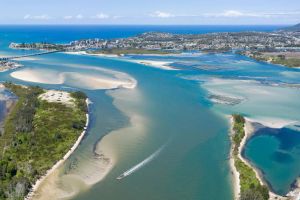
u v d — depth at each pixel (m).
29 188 99.12
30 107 162.38
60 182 103.19
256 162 119.94
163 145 130.62
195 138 138.00
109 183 103.31
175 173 109.75
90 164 114.38
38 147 123.31
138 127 148.88
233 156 121.69
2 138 130.50
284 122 159.25
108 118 159.62
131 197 96.56
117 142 132.50
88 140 134.00
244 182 102.50
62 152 121.38
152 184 103.12
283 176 110.94
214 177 107.44
